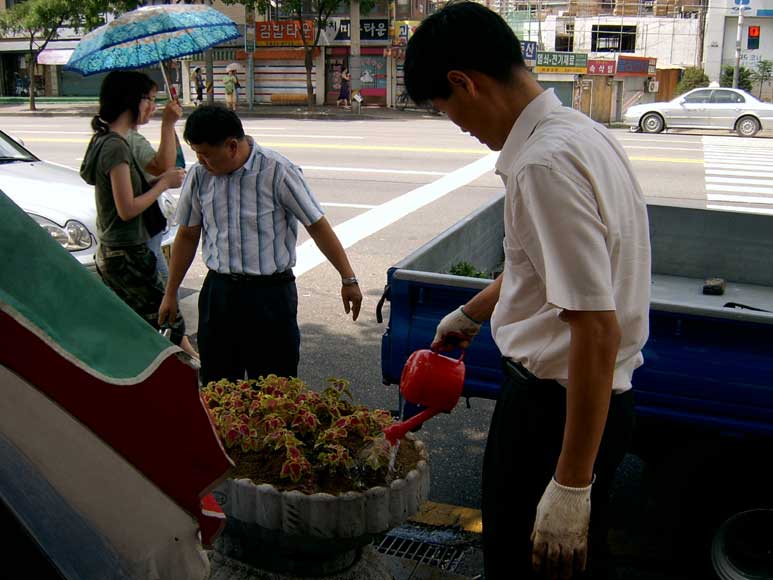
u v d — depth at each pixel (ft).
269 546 8.57
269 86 109.81
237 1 95.30
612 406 6.81
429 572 10.47
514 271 6.77
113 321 5.32
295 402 9.42
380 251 28.27
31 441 5.42
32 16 94.94
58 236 18.70
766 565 10.20
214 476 5.62
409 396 8.20
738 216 17.42
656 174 47.26
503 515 7.29
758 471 9.75
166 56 16.48
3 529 5.56
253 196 12.04
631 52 123.34
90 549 5.62
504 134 6.72
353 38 98.32
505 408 7.11
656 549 11.12
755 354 9.43
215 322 12.56
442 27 6.52
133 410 5.32
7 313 4.95
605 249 6.01
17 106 108.17
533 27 120.16
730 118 75.87
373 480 8.43
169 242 19.54
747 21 122.01
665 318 9.66
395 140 62.59
